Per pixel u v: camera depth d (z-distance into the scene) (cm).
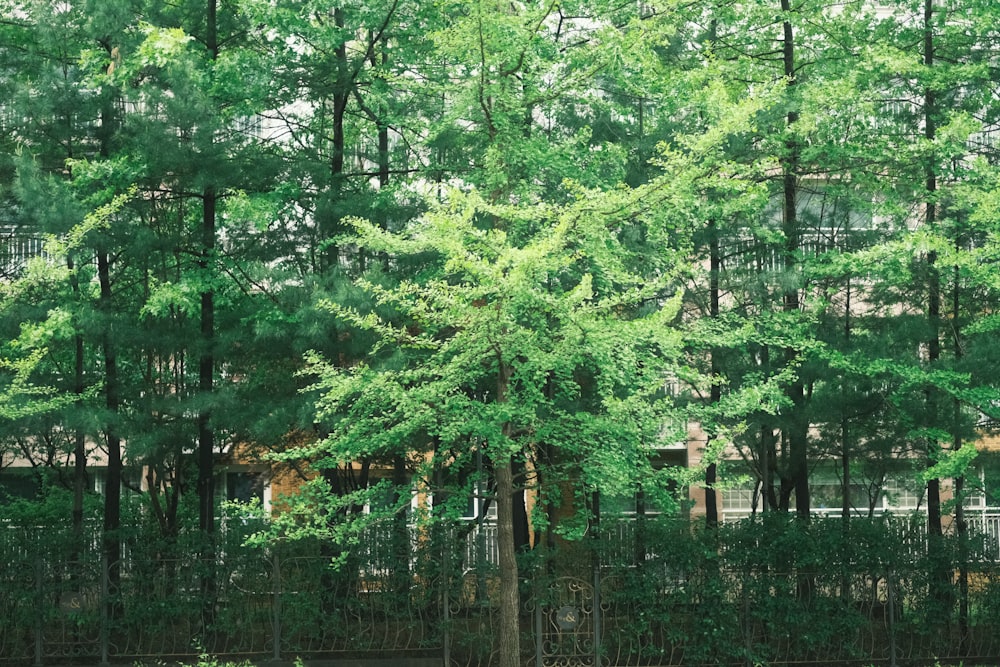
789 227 1934
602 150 1767
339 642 1800
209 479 1900
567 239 1341
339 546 1557
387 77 1611
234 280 1909
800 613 1780
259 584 1786
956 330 1873
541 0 1496
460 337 1295
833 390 1895
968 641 1836
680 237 1759
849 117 1798
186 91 1695
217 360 2002
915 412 1841
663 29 1538
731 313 1817
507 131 1500
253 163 1802
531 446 1559
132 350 2027
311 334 1633
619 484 1360
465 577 1823
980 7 1769
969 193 1638
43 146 1775
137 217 1873
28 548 1875
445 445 1457
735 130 1339
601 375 1384
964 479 1988
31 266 1571
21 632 1773
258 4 1758
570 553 1862
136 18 1775
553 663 1727
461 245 1257
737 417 1850
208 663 1630
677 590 1788
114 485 1881
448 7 1667
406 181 1994
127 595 1773
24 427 1650
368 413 1395
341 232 1806
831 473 2906
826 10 2064
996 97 1927
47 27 1753
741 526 1878
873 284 2028
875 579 1825
